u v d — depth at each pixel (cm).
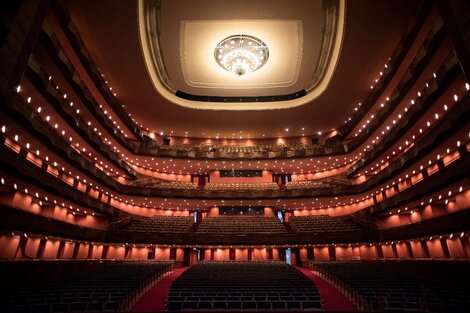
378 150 1716
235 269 1268
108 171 2038
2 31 602
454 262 1038
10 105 800
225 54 1752
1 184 1127
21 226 1037
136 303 829
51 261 1125
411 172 1575
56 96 1213
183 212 2331
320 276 1334
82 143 1628
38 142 1203
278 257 1991
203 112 2145
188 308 721
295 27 1553
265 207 2248
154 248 1964
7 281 898
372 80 1720
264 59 1802
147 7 1404
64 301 692
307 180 2417
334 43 1571
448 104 1273
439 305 658
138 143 2264
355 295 845
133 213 2177
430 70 1277
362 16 1282
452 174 1062
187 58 1781
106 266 1440
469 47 769
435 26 1061
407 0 1193
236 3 1405
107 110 1841
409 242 1617
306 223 2022
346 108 2059
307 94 2056
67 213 1650
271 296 750
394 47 1455
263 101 2228
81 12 1240
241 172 2469
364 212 1873
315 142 2480
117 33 1361
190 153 2266
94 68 1524
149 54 1638
